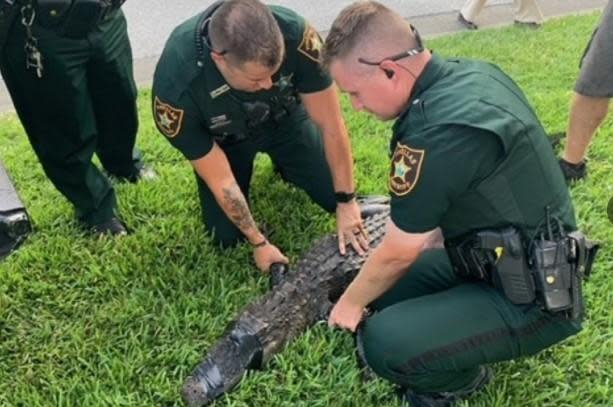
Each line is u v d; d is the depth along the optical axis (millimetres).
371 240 2680
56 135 2844
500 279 2088
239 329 2439
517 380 2391
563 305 2029
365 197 3039
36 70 2643
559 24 5129
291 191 3268
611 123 3721
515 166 1954
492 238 2029
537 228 2041
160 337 2607
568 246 2029
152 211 3211
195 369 2434
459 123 1874
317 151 2902
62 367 2531
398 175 1954
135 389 2438
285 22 2445
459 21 5340
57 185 3016
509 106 1942
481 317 2152
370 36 1888
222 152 2598
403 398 2355
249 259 2908
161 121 2490
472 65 2020
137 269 2889
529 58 4582
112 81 2932
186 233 3049
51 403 2396
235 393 2375
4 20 2510
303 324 2535
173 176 3434
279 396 2389
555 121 3779
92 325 2672
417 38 1936
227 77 2283
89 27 2625
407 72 1928
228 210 2619
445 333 2158
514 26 5121
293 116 2820
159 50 5230
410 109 1954
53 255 2947
